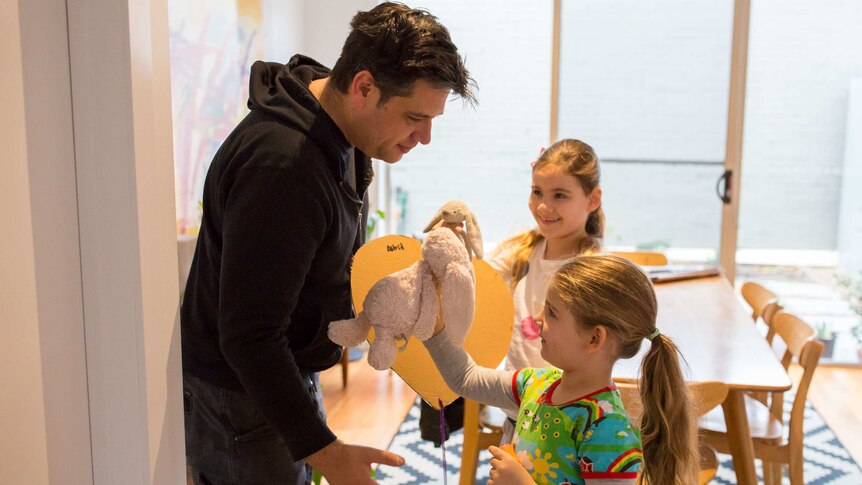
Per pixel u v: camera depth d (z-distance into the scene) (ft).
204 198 4.72
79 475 3.93
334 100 4.56
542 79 15.98
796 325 8.83
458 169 16.58
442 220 4.91
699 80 15.37
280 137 4.25
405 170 16.75
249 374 4.16
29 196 3.48
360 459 4.27
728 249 15.67
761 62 15.14
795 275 15.67
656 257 12.23
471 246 4.88
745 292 11.18
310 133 4.32
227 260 4.14
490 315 4.86
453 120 16.39
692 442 4.83
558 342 4.64
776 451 8.41
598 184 7.39
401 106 4.37
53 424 3.71
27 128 3.44
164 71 3.97
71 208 3.77
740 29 15.03
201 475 5.24
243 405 4.92
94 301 3.89
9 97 3.33
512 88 16.12
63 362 3.76
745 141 15.44
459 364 4.85
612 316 4.50
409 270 4.29
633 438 4.45
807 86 15.07
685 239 15.87
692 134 15.53
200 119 12.39
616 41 15.52
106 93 3.72
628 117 15.71
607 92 15.71
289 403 4.18
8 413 3.42
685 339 8.38
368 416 12.57
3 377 3.37
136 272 3.85
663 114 15.58
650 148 15.72
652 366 4.74
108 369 3.94
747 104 15.31
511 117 16.22
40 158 3.54
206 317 4.91
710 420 8.57
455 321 4.22
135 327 3.90
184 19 11.69
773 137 15.34
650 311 4.66
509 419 6.87
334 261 4.71
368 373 14.48
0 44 3.26
